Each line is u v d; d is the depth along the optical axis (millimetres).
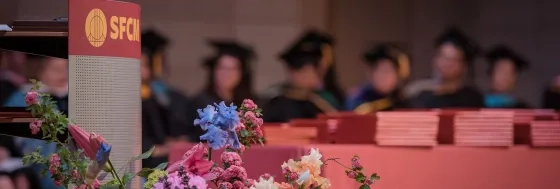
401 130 4078
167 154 6734
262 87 8211
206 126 2311
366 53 8422
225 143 2293
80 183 2238
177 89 7555
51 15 7566
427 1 9180
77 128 2328
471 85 8406
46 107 2396
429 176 4078
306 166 2416
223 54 7789
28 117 3850
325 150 3844
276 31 8609
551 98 8938
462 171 4121
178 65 8055
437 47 8305
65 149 2297
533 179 4188
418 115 4098
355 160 2562
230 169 2295
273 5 8617
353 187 3850
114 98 3846
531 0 9352
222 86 7695
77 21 3717
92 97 3770
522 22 9375
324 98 7945
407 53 8617
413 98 8250
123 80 3889
